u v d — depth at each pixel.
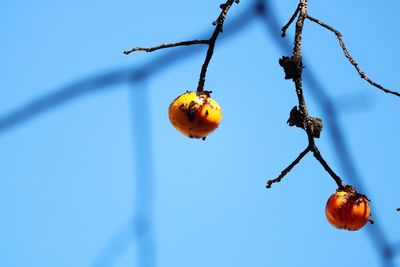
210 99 2.19
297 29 2.07
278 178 2.15
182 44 2.03
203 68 2.14
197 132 2.19
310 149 2.17
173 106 2.19
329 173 2.36
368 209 2.38
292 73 2.04
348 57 2.08
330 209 2.41
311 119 2.10
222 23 2.04
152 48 2.01
